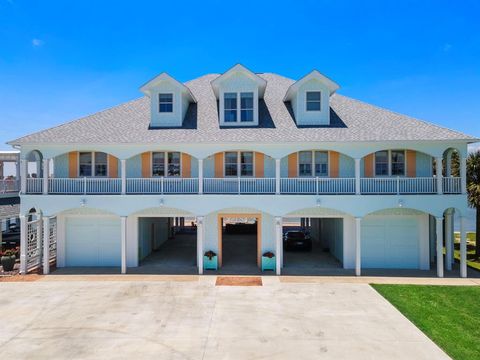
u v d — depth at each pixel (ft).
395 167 62.34
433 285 51.93
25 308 42.52
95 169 63.98
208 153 58.65
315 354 31.40
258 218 62.54
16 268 61.98
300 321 38.65
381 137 57.36
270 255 60.34
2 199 81.76
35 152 70.23
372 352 31.86
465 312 41.37
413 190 58.70
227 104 63.77
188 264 64.75
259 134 59.77
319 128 61.36
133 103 71.61
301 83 62.59
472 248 81.25
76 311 41.52
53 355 31.22
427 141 56.29
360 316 40.11
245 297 46.50
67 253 63.72
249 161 63.31
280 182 60.39
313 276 56.90
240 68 63.00
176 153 63.87
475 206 69.67
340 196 57.41
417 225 62.08
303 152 63.00
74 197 58.44
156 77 63.00
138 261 64.80
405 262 62.34
